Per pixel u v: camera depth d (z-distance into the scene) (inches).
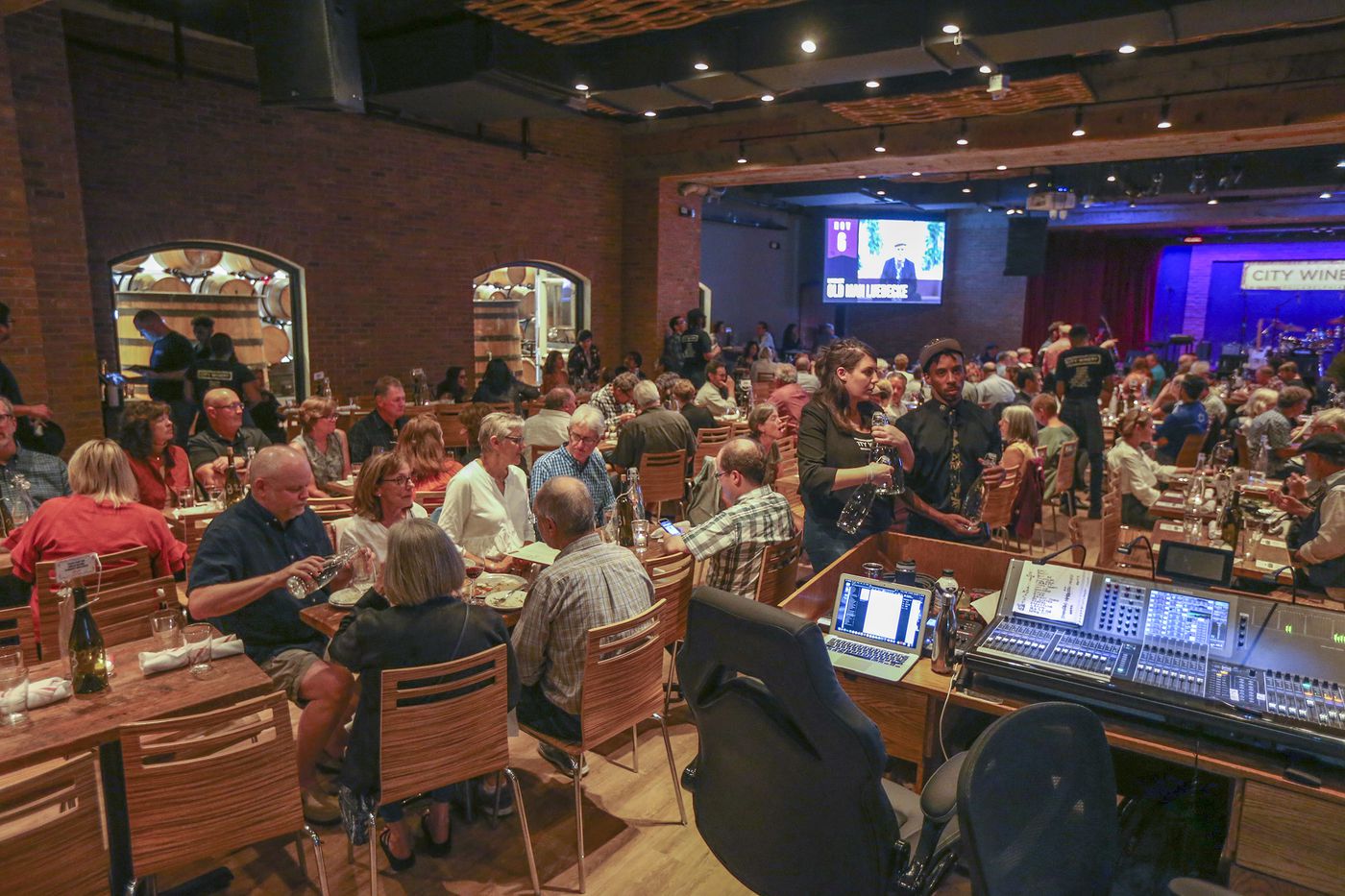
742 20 240.7
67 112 238.7
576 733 98.8
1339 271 674.2
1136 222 577.9
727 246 601.0
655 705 105.9
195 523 152.6
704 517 166.7
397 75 271.4
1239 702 72.7
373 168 339.9
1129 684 76.8
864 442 122.3
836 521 123.4
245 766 80.0
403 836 98.7
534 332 436.1
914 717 90.7
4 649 86.0
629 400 302.4
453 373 348.2
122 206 271.1
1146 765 100.5
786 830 69.5
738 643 64.8
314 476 191.9
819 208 654.5
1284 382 388.5
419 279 362.9
